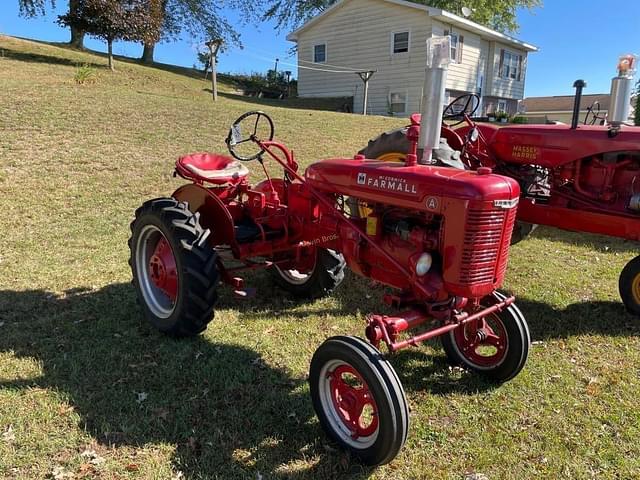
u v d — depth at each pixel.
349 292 4.48
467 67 20.78
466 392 3.10
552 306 4.41
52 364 3.14
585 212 4.41
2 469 2.32
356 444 2.48
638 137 4.15
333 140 10.91
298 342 3.59
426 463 2.50
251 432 2.65
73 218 5.90
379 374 2.32
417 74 19.42
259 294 4.40
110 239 5.36
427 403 2.97
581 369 3.40
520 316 3.03
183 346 3.42
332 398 2.61
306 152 9.70
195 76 23.38
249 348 3.46
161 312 3.58
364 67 20.92
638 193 4.23
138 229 3.65
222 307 4.10
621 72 4.19
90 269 4.61
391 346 2.48
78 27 17.12
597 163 4.42
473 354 3.26
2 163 7.20
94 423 2.65
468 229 2.48
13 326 3.59
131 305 3.98
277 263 4.03
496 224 2.53
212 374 3.12
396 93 20.22
